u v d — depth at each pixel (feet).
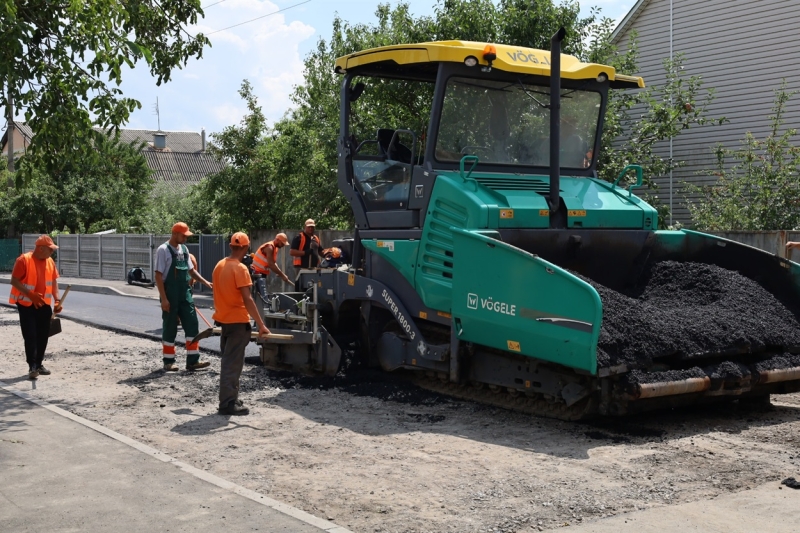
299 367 31.22
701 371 22.58
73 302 66.74
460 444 21.35
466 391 26.71
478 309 23.88
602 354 21.12
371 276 29.27
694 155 60.95
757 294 26.07
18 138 156.66
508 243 24.75
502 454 20.33
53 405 25.72
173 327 33.37
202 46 43.21
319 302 31.35
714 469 18.88
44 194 123.85
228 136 72.69
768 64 56.54
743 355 24.21
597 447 20.90
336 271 30.63
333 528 15.01
